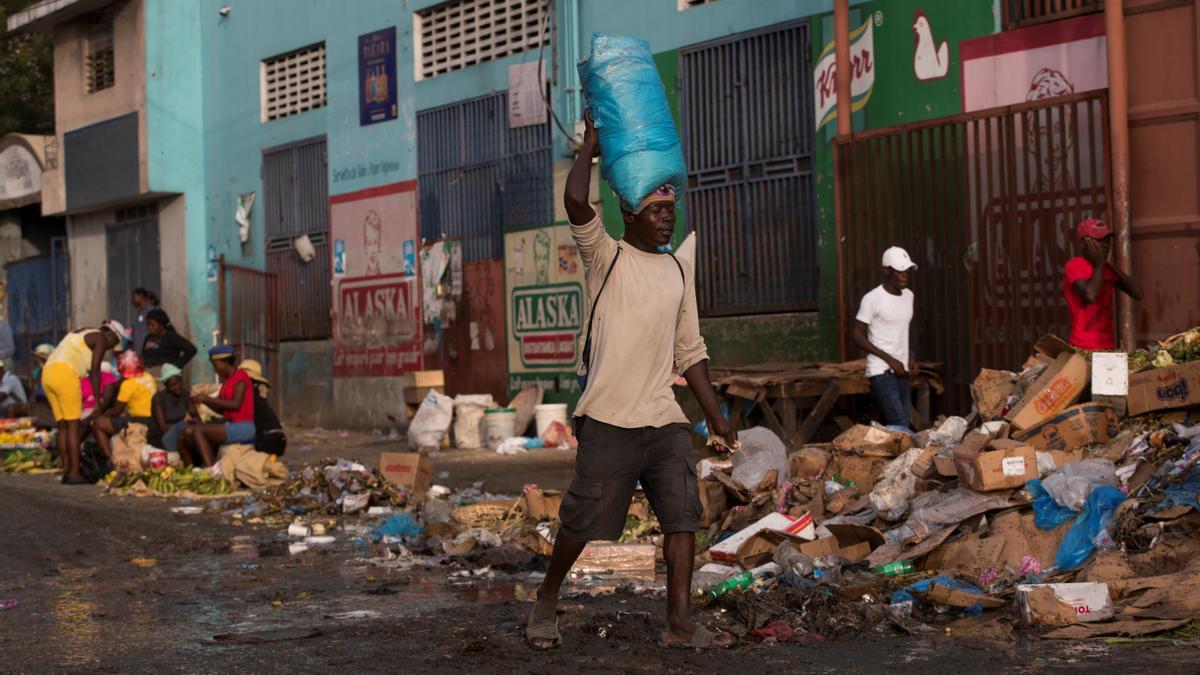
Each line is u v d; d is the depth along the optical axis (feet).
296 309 63.52
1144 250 31.86
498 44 51.93
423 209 55.52
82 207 75.20
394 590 21.13
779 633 16.16
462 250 53.31
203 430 38.86
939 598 17.24
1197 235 30.99
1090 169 32.14
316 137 61.93
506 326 51.11
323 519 30.89
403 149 56.59
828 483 24.26
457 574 22.43
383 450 49.11
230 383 39.14
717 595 18.45
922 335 35.68
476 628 17.53
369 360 58.80
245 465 37.58
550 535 23.67
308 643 16.97
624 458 15.53
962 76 35.63
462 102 53.31
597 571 21.95
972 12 35.32
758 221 41.34
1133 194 32.01
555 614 16.34
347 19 59.52
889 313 30.83
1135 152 32.01
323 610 19.49
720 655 15.40
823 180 39.22
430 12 55.31
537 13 49.70
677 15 43.91
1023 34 34.14
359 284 59.36
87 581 23.00
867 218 36.88
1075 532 18.85
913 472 22.16
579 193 15.48
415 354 56.03
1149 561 17.63
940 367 35.04
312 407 62.59
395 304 57.16
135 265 74.43
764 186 41.14
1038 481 19.99
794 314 40.16
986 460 20.02
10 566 24.98
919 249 35.76
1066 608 16.20
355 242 59.57
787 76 40.40
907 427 31.19
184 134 69.67
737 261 42.06
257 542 27.68
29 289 84.94
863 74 38.24
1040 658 14.64
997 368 33.71
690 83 43.52
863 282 37.09
